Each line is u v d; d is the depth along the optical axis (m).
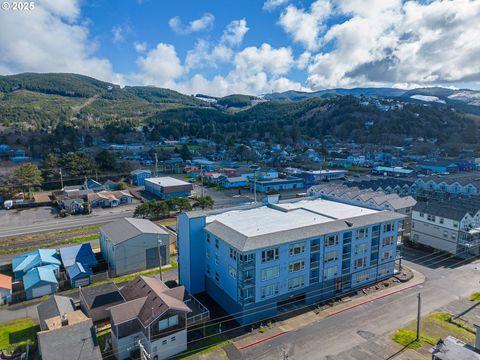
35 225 71.56
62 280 45.47
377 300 41.06
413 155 185.25
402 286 44.59
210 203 80.88
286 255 37.50
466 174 124.06
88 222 73.88
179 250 44.69
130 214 80.81
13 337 33.59
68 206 82.00
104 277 46.25
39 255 49.34
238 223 42.47
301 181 116.81
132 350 30.98
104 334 34.47
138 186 114.75
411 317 37.19
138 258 49.31
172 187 97.44
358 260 43.66
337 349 31.89
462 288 43.97
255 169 140.50
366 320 36.75
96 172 118.94
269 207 51.97
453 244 55.03
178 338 31.50
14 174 96.62
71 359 27.08
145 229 51.28
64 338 28.36
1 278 42.66
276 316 37.47
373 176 136.00
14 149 152.88
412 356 30.73
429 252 56.59
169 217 76.12
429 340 32.91
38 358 29.62
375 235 44.94
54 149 149.38
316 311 38.53
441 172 135.50
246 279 35.31
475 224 54.03
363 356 30.89
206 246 42.16
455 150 187.75
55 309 33.44
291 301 40.56
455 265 51.25
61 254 50.41
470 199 78.25
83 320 30.61
